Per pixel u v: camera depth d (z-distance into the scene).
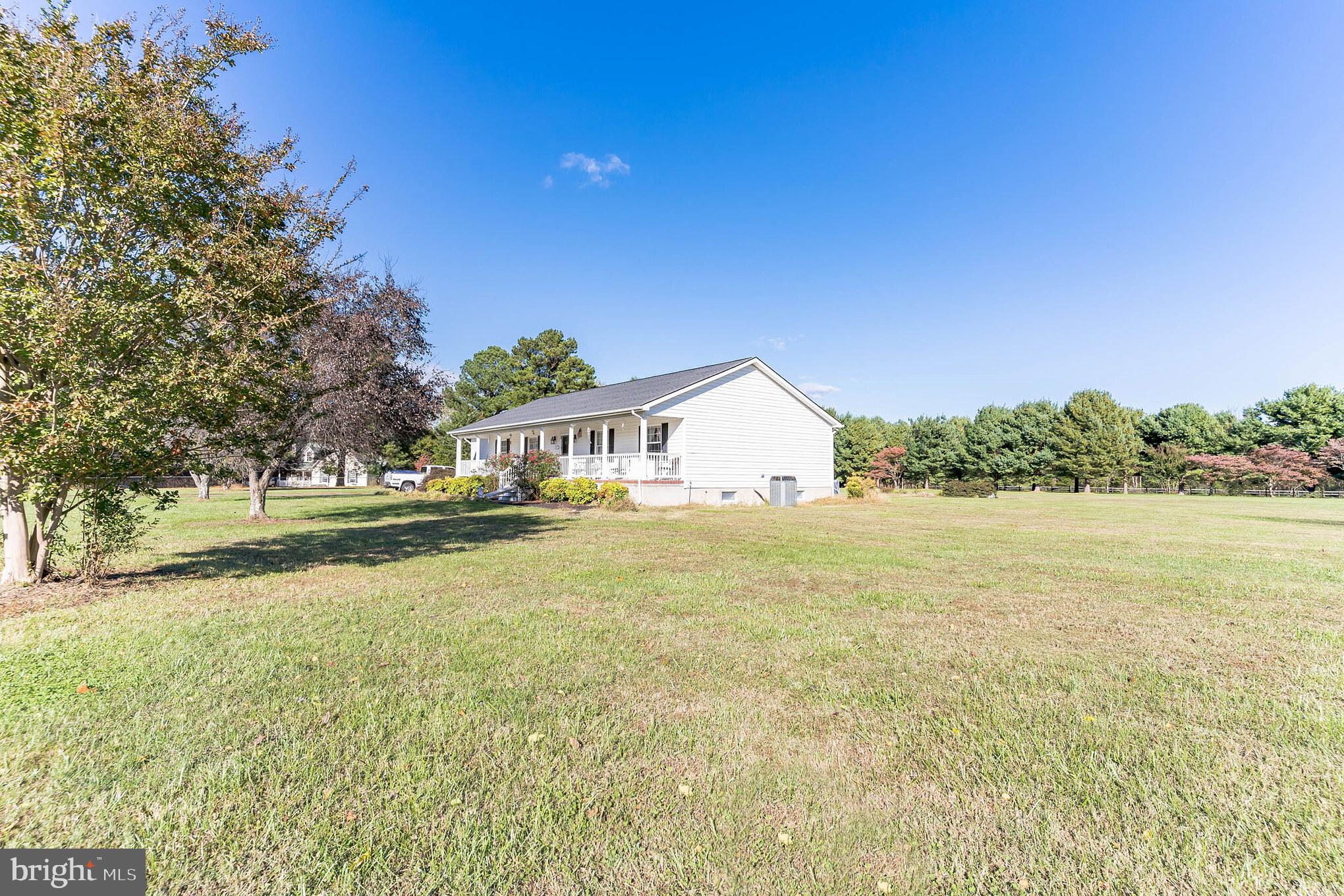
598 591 6.26
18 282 5.38
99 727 2.98
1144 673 3.94
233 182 6.94
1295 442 38.94
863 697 3.49
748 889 1.96
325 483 42.69
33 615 5.21
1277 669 4.03
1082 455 41.38
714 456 20.66
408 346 17.86
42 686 3.51
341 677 3.71
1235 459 38.41
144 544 9.98
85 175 5.78
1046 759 2.79
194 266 6.20
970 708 3.36
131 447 5.92
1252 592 6.46
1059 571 7.71
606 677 3.77
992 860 2.11
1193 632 4.91
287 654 4.14
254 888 1.92
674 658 4.15
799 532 12.02
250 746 2.81
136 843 2.12
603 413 20.09
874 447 46.56
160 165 6.22
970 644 4.54
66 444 5.35
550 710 3.25
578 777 2.58
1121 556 9.09
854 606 5.69
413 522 13.82
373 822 2.25
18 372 5.83
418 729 2.99
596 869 2.04
